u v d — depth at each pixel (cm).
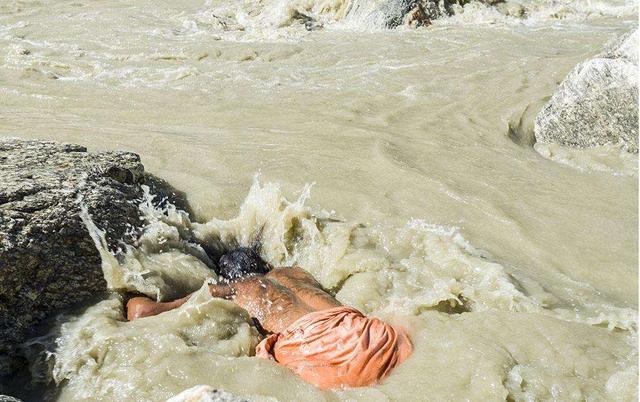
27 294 375
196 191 547
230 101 849
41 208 405
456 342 363
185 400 256
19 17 1375
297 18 1375
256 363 350
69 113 798
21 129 709
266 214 505
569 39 1203
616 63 663
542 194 586
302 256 487
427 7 1384
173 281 429
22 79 931
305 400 328
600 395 329
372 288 435
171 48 1132
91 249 411
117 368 345
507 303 412
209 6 1541
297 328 376
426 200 560
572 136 707
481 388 329
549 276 460
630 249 496
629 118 665
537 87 888
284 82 951
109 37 1214
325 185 576
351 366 349
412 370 346
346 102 844
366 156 647
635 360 353
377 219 526
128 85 930
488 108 817
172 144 662
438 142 700
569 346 360
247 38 1259
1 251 363
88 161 501
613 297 438
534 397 327
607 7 1455
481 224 528
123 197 464
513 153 687
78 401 330
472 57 1073
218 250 494
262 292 421
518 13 1419
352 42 1204
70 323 378
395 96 877
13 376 352
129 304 400
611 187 611
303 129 734
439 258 466
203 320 382
